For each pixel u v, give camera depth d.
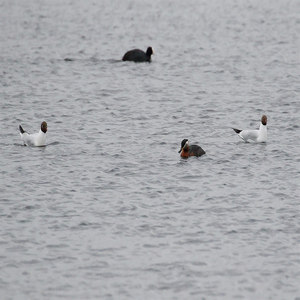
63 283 20.94
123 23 79.81
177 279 21.22
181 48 63.12
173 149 33.25
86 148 33.31
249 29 74.81
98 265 21.92
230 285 20.95
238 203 26.72
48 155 32.16
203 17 85.12
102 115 39.62
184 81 49.00
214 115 39.81
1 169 30.19
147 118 39.03
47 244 23.20
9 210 25.84
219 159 31.66
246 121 38.59
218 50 62.00
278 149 33.19
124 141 34.53
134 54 55.78
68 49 61.69
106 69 52.78
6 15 84.62
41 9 91.25
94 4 97.69
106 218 25.27
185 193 27.66
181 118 39.09
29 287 20.70
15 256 22.39
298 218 25.41
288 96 44.59
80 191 27.78
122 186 28.36
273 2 99.56
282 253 22.83
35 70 51.91
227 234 24.09
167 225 24.73
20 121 38.16
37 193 27.52
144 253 22.70
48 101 42.75
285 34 71.19
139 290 20.62
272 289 20.80
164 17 85.06
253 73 51.91
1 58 56.50
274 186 28.44
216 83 48.47
